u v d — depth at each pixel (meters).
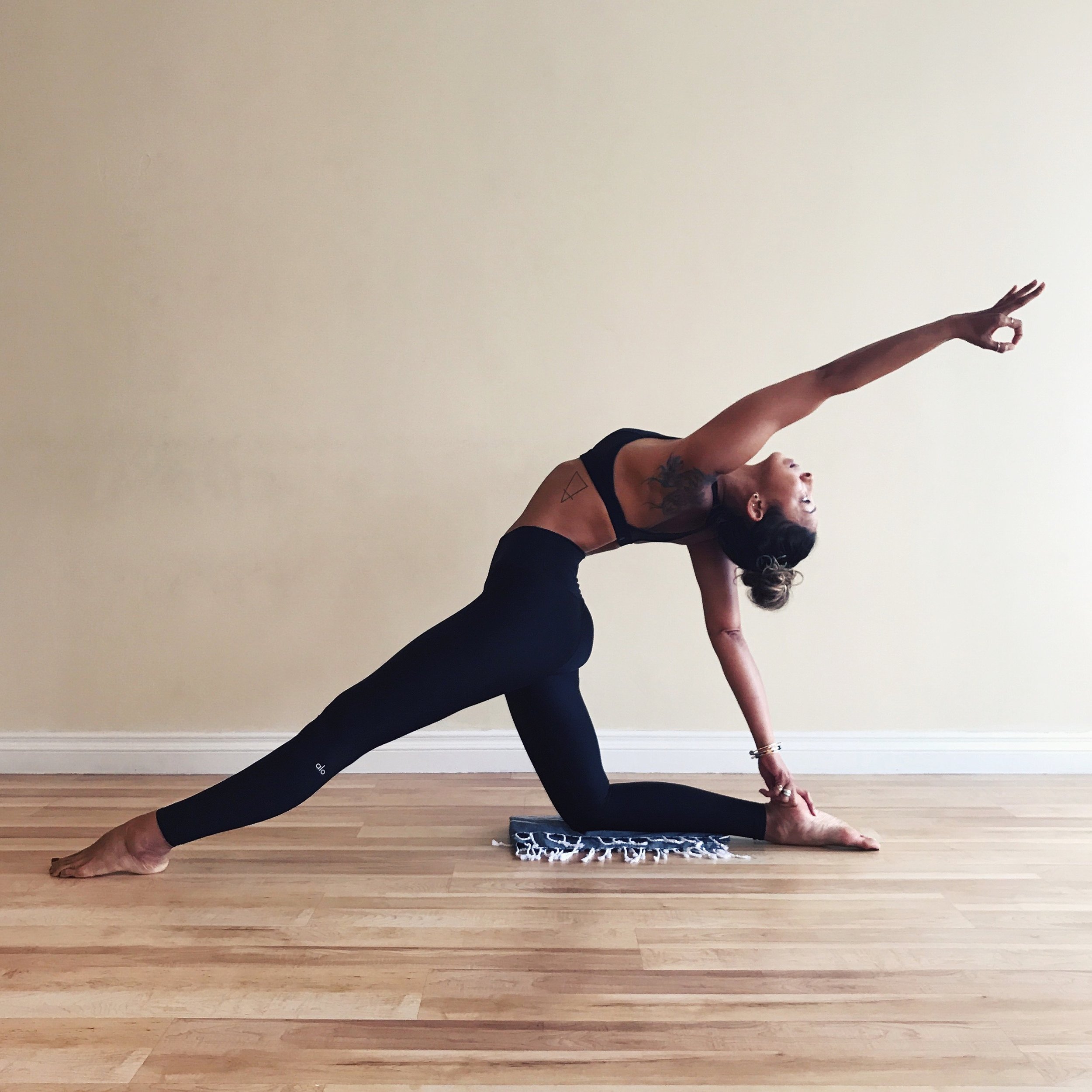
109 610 3.16
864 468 3.21
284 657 3.16
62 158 3.13
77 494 3.15
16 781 3.04
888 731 3.23
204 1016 1.48
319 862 2.24
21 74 3.13
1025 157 3.21
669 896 2.04
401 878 2.13
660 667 3.19
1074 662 3.24
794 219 3.18
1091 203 3.21
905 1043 1.43
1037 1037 1.45
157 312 3.14
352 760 2.07
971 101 3.20
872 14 3.19
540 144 3.16
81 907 1.93
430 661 2.03
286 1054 1.37
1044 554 3.23
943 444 3.21
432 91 3.15
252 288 3.15
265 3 3.14
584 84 3.16
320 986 1.59
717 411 3.17
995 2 3.21
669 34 3.17
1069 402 3.22
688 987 1.60
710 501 2.13
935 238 3.20
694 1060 1.37
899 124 3.20
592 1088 1.30
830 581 3.22
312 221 3.15
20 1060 1.35
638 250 3.17
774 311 3.18
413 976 1.63
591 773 2.32
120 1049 1.38
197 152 3.14
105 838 2.12
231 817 2.05
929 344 1.91
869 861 2.29
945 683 3.23
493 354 3.16
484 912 1.93
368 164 3.15
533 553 2.15
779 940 1.80
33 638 3.15
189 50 3.14
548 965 1.68
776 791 2.38
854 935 1.83
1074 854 2.35
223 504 3.15
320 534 3.16
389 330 3.15
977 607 3.23
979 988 1.61
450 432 3.16
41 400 3.14
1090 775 3.22
